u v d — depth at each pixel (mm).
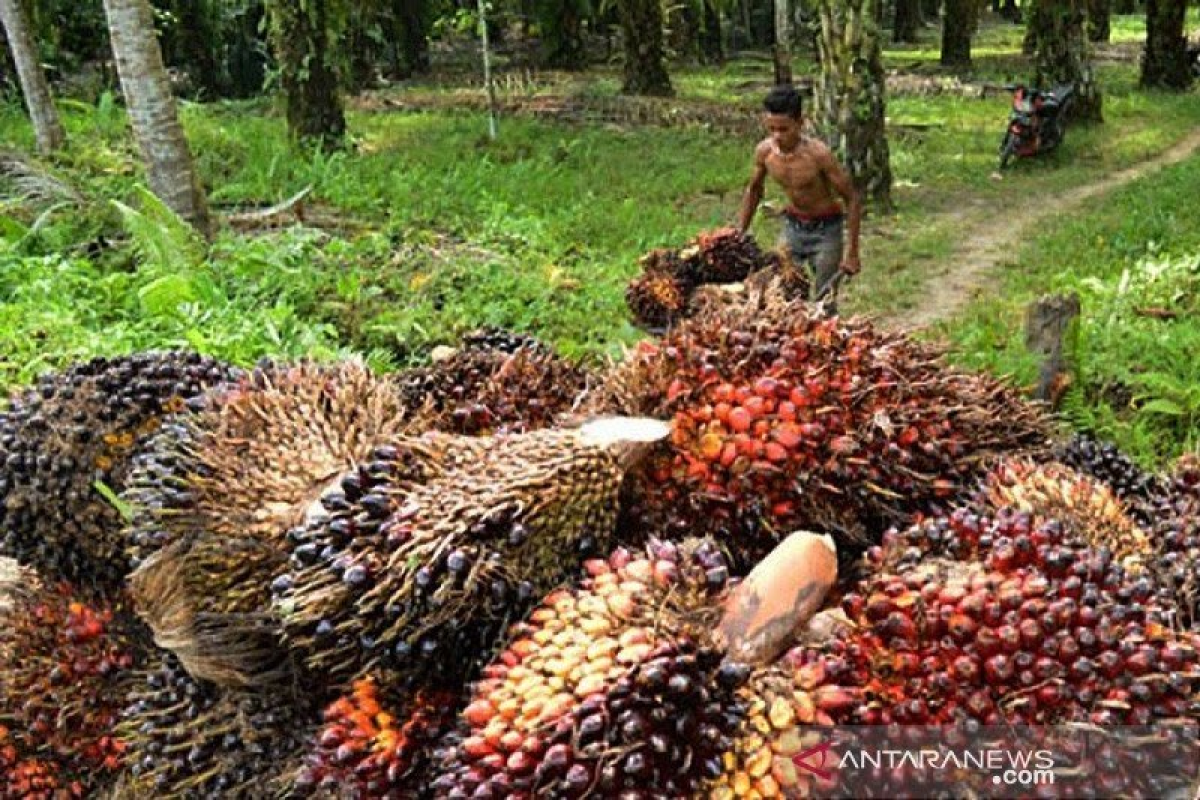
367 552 1745
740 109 20266
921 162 15633
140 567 1986
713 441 1875
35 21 18812
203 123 15656
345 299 7992
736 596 1601
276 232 10211
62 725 2311
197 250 8508
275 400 2141
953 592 1541
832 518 1881
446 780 1543
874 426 1894
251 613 1885
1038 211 12781
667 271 5645
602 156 15492
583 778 1445
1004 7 46844
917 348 2100
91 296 7789
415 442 1899
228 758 1934
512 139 16438
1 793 2299
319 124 14805
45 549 2428
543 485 1738
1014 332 6984
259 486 1980
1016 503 1933
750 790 1472
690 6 28281
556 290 8648
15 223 9023
